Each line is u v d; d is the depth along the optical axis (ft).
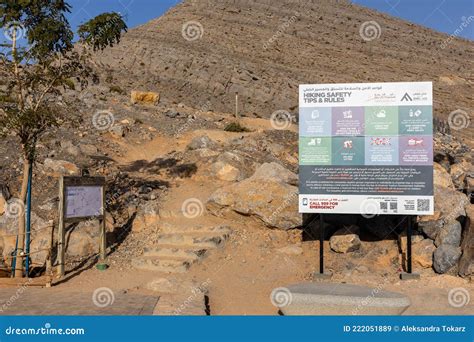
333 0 416.26
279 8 381.19
